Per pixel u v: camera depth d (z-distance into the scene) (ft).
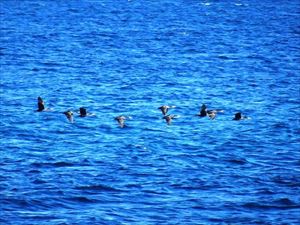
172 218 160.97
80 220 157.58
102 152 216.95
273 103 294.05
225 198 175.63
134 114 269.44
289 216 164.86
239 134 242.99
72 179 187.21
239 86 325.62
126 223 156.76
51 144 225.97
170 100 294.87
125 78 336.90
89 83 323.78
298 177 193.67
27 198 170.60
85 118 260.62
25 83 320.09
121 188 181.06
